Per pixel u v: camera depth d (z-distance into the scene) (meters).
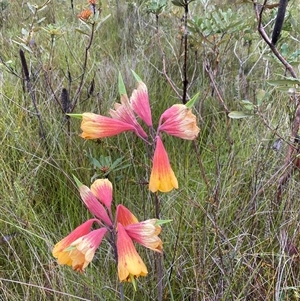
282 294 0.45
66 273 0.50
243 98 0.79
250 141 0.66
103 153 0.68
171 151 0.70
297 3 0.96
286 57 0.59
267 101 0.73
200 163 0.53
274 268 0.46
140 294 0.49
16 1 1.29
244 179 0.60
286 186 0.55
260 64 0.91
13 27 1.12
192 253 0.51
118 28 1.14
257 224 0.52
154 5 0.81
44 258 0.51
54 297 0.44
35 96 0.76
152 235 0.30
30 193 0.61
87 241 0.29
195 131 0.31
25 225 0.53
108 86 0.84
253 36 0.78
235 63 0.95
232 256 0.47
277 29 0.47
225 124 0.69
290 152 0.54
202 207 0.51
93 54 0.97
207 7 0.95
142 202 0.56
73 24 1.06
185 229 0.54
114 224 0.32
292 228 0.50
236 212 0.55
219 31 0.63
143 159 0.67
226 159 0.62
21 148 0.68
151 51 0.97
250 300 0.46
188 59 0.91
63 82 0.84
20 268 0.50
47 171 0.67
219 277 0.49
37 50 0.84
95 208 0.31
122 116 0.32
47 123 0.74
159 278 0.41
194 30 0.62
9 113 0.75
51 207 0.61
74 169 0.62
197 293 0.44
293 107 0.61
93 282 0.48
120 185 0.62
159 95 0.83
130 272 0.28
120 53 1.04
